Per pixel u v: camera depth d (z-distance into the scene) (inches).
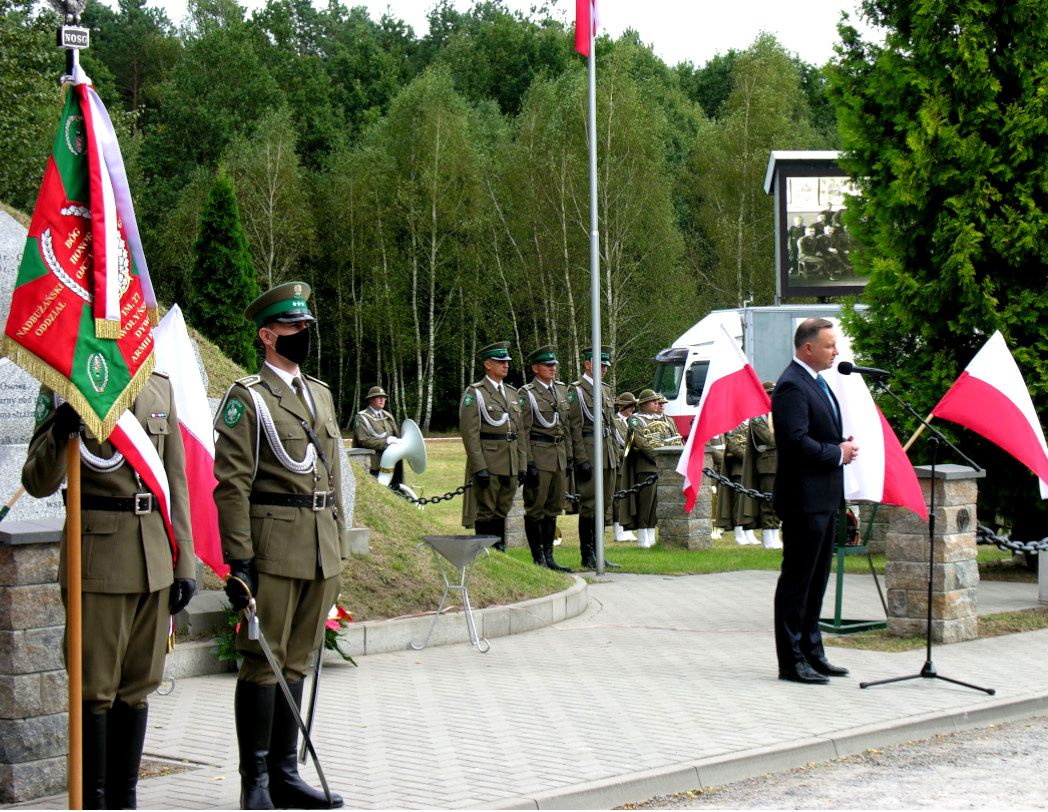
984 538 458.9
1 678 247.6
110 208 213.3
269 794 235.6
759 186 1921.8
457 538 408.8
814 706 320.2
